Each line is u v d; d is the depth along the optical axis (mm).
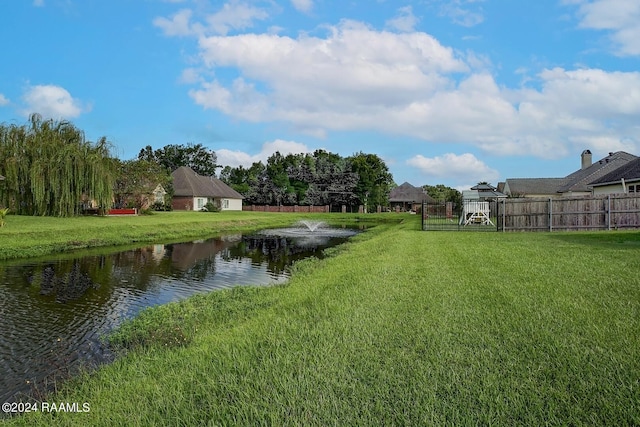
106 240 19812
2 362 5535
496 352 3770
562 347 3777
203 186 53719
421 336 4266
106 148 28031
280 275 12062
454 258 9773
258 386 3316
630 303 5172
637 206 17312
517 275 7234
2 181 24312
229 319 6410
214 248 19188
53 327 7090
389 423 2715
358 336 4359
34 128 26766
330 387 3230
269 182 64812
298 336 4508
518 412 2770
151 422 2951
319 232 29469
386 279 7500
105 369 4473
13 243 16641
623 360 3439
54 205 25125
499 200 19234
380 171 85938
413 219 37219
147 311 7586
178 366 4082
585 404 2824
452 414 2770
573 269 7621
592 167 39125
